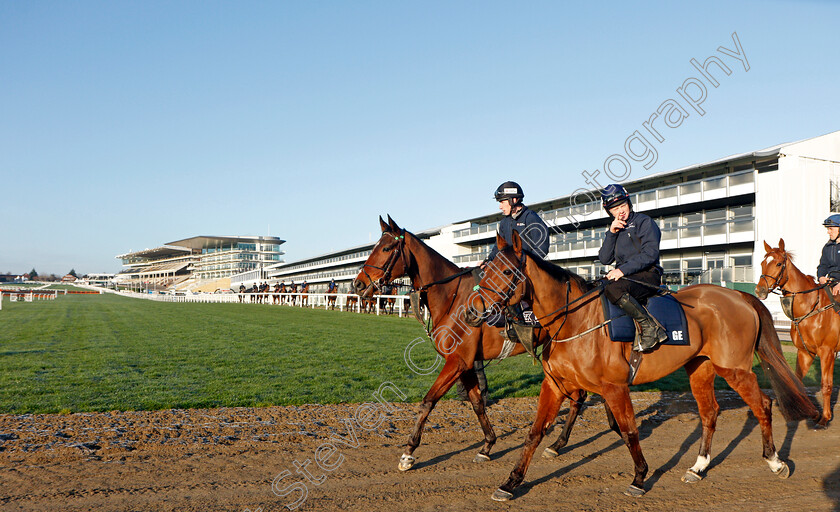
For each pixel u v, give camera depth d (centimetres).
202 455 500
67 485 420
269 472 460
